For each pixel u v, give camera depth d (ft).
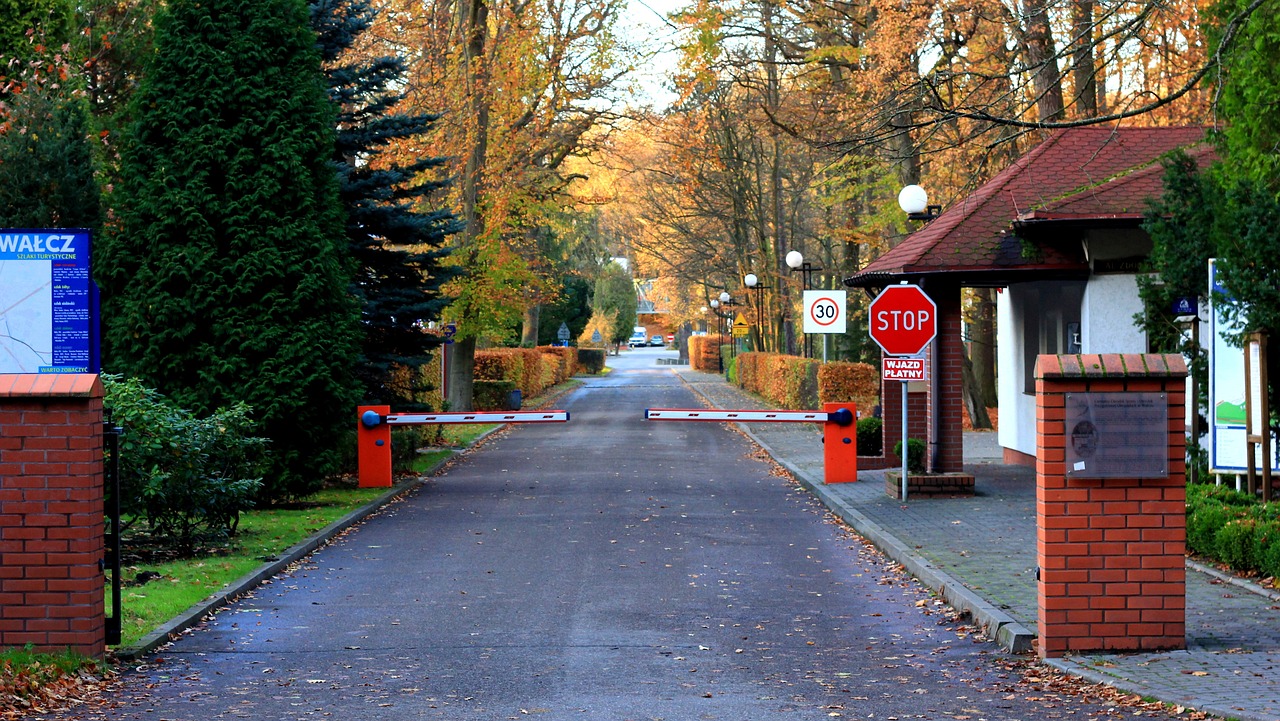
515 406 164.35
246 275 71.51
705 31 107.45
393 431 90.43
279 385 71.56
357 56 126.72
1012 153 101.55
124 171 72.84
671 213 203.92
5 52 82.38
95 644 32.71
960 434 72.13
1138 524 32.68
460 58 128.98
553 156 141.69
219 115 72.43
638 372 324.80
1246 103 50.88
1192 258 54.13
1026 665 32.68
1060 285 81.25
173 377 71.77
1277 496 51.49
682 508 70.49
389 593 45.06
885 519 61.41
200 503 52.06
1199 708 26.25
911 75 93.04
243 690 30.68
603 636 37.40
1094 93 86.89
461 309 123.44
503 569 50.19
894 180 115.75
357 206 88.28
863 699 29.37
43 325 47.62
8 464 32.32
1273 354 51.44
